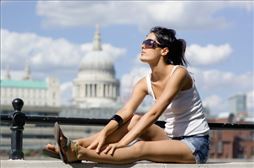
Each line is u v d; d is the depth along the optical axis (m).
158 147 4.69
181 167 4.73
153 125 4.88
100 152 4.51
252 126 6.73
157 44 4.88
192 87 4.93
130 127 4.74
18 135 5.18
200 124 4.94
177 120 4.96
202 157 4.87
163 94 4.78
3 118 5.18
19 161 4.42
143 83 5.03
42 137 110.94
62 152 4.38
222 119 112.00
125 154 4.56
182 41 4.96
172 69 4.86
